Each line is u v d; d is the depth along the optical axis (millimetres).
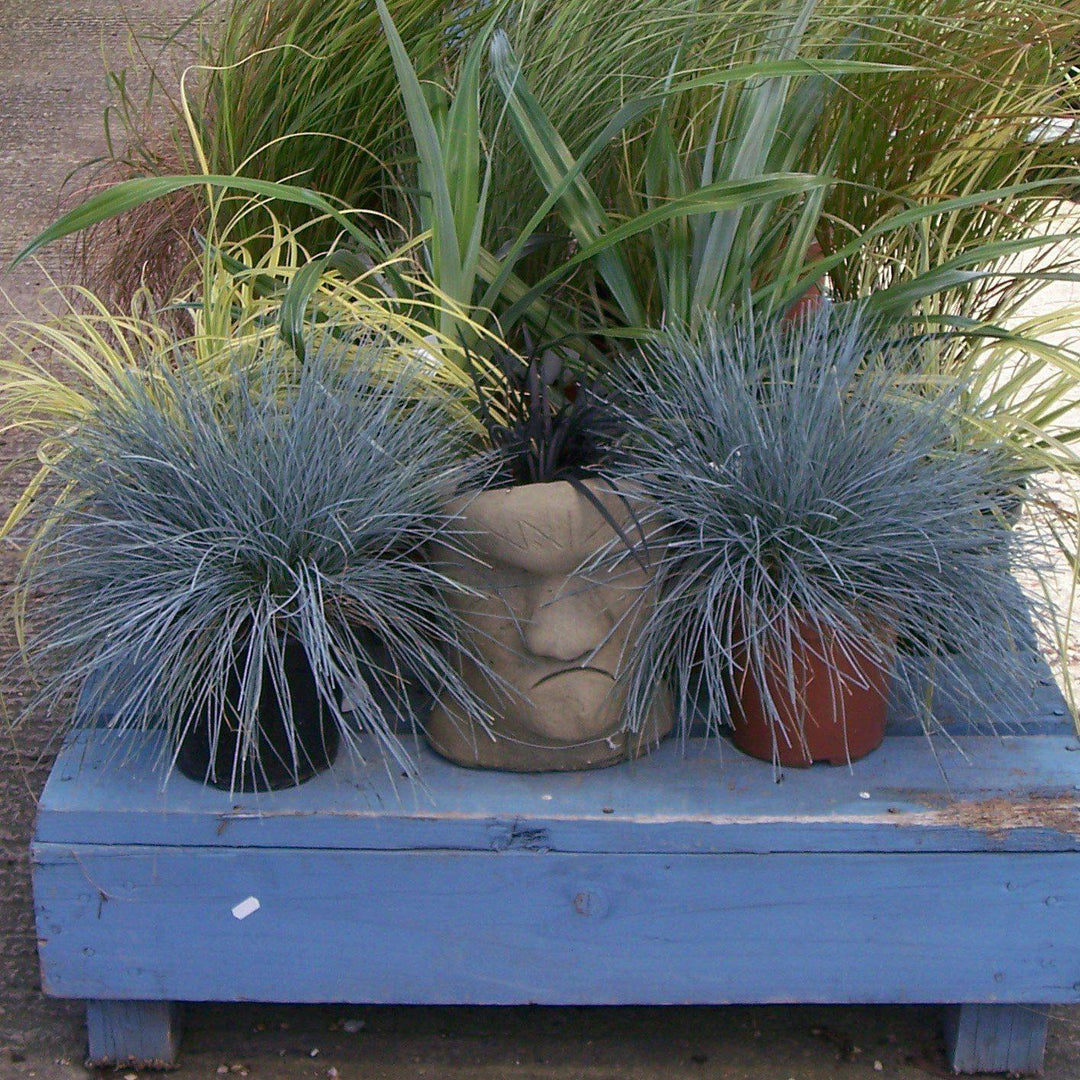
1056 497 1958
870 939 1418
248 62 1877
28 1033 1564
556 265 1918
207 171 1862
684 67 1791
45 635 1429
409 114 1558
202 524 1344
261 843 1389
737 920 1413
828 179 1454
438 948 1435
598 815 1372
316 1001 1464
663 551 1370
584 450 1437
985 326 1545
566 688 1343
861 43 1633
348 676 1333
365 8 1856
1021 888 1391
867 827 1363
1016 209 1897
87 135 4195
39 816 1386
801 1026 1611
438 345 1555
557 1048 1576
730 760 1461
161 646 1318
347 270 1691
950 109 1771
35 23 5273
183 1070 1532
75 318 1572
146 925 1424
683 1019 1623
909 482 1367
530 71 1812
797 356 1420
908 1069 1544
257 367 1474
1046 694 1549
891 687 1525
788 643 1306
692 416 1433
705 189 1473
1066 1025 1606
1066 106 1835
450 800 1397
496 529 1284
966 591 1390
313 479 1337
